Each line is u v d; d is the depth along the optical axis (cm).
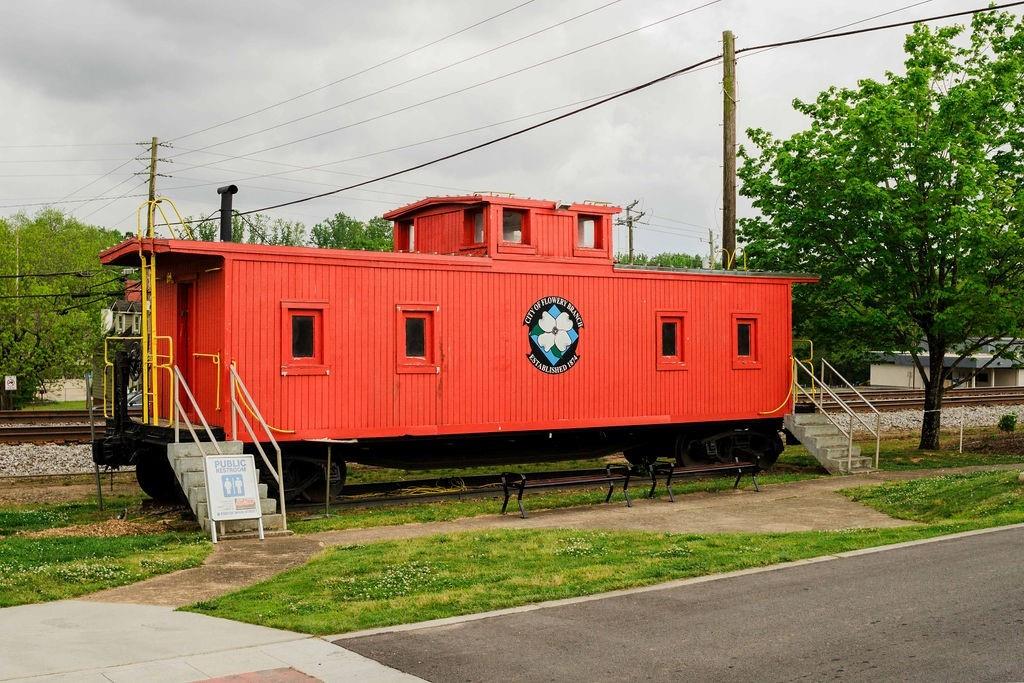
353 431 1451
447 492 1543
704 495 1534
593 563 981
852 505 1412
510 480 1358
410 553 1039
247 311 1370
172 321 1555
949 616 746
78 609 817
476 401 1559
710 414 1812
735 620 760
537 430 1619
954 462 1916
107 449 1440
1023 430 2489
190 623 767
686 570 934
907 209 1878
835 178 1938
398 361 1488
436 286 1523
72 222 5966
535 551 1045
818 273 2031
